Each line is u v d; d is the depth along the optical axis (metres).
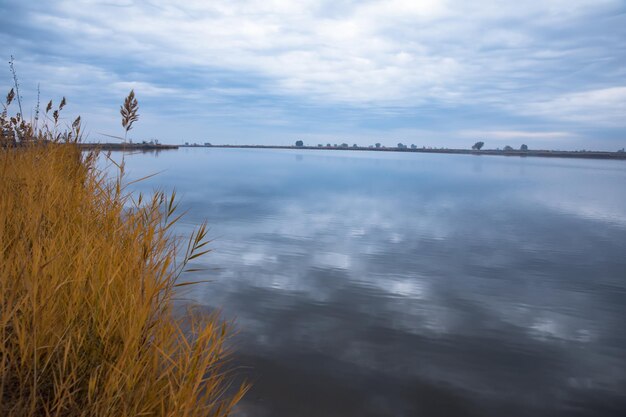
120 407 1.42
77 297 1.72
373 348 5.66
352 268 10.05
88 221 2.57
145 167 51.75
